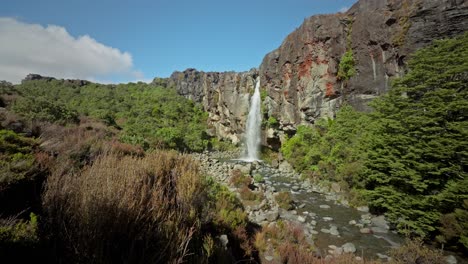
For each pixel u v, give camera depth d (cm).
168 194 409
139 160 489
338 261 636
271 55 3075
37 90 5241
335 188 1526
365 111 1945
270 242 721
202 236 431
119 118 3841
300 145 2395
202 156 3103
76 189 295
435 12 1521
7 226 263
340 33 2256
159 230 293
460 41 1009
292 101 2675
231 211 745
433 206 842
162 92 6369
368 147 1224
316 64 2377
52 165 498
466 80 937
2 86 2406
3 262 228
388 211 1026
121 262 255
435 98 921
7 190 350
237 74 4234
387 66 1817
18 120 1160
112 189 295
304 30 2528
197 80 6134
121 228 273
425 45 1559
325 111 2309
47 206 287
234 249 572
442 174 873
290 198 1317
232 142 4106
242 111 3722
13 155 486
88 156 746
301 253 641
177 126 3953
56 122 1689
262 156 3219
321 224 1041
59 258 236
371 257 764
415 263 667
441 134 892
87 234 242
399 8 1767
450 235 761
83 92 6044
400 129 1013
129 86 7125
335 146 1756
